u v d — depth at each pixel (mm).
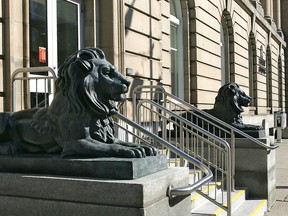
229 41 19375
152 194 3158
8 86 6559
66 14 8531
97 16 9203
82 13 9039
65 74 3646
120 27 9391
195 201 6520
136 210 3045
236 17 19812
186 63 14250
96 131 3670
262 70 26016
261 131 8727
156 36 11086
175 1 14148
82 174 3416
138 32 10242
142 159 3398
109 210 3127
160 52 11289
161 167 3723
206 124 9195
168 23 12422
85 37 9047
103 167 3324
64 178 3332
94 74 3613
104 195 3150
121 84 3637
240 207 7477
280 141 24328
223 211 6527
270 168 8656
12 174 3596
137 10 10203
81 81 3586
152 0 10898
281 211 8117
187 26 14258
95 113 3639
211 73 15891
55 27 8078
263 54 26594
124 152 3445
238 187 8430
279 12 35438
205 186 7242
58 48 8195
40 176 3447
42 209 3385
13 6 6668
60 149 3762
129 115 9562
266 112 27172
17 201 3488
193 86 14453
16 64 6699
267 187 8367
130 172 3232
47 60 7809
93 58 3668
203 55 15086
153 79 10875
